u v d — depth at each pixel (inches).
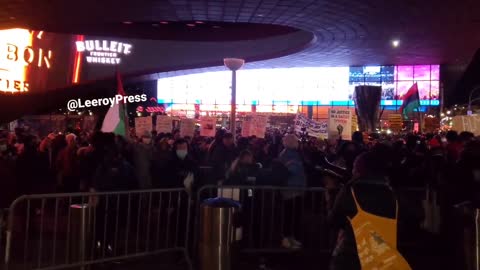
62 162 489.1
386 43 1256.2
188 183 392.8
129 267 345.4
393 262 182.4
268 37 1341.0
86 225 310.2
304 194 359.3
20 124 1185.4
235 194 352.2
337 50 1381.6
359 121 666.2
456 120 507.8
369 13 864.3
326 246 354.6
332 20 912.9
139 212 331.3
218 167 449.1
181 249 338.6
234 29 1188.5
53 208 486.3
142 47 1385.3
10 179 392.2
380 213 186.2
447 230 349.4
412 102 785.6
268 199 358.0
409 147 518.9
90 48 1337.4
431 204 379.2
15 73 1221.1
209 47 1400.1
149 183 413.7
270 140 772.6
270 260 358.0
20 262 341.1
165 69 1414.9
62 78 1300.4
